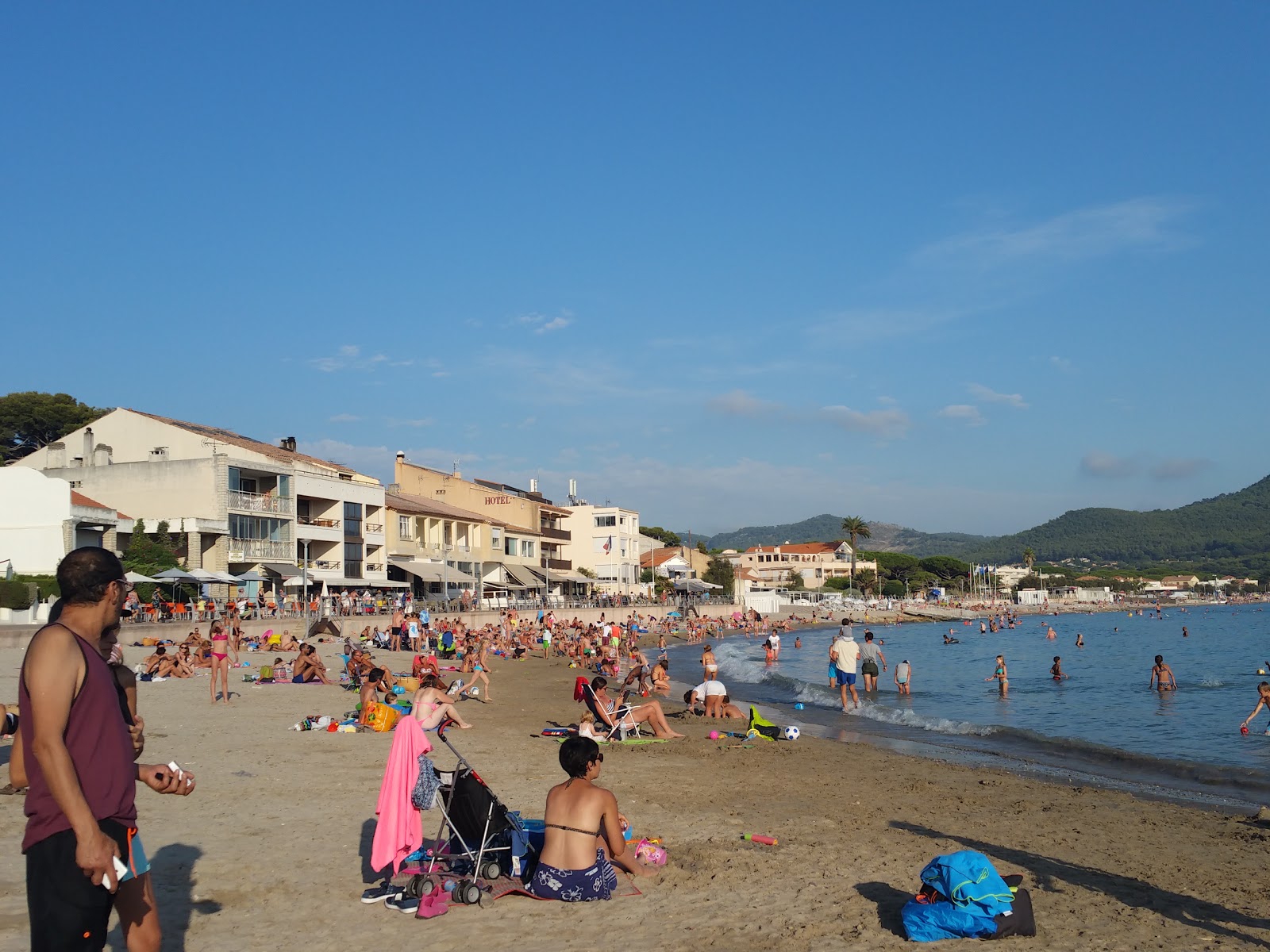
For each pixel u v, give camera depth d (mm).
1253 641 79000
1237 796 15336
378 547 70188
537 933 7406
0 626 38906
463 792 8523
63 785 4133
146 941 4785
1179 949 7402
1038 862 10344
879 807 13266
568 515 102875
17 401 80000
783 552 189875
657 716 20156
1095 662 54938
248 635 43969
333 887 8508
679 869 9359
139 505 57344
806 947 7195
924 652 69625
